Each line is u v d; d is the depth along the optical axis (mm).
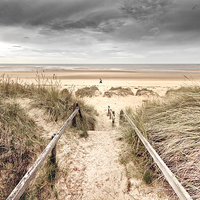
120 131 4184
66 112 4574
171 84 18422
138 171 2623
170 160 2357
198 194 1793
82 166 2891
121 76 32188
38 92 5016
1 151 2227
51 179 2324
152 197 2131
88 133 4434
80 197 2254
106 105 9594
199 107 2977
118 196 2260
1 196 1850
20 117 3145
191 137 2330
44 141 3018
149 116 3773
